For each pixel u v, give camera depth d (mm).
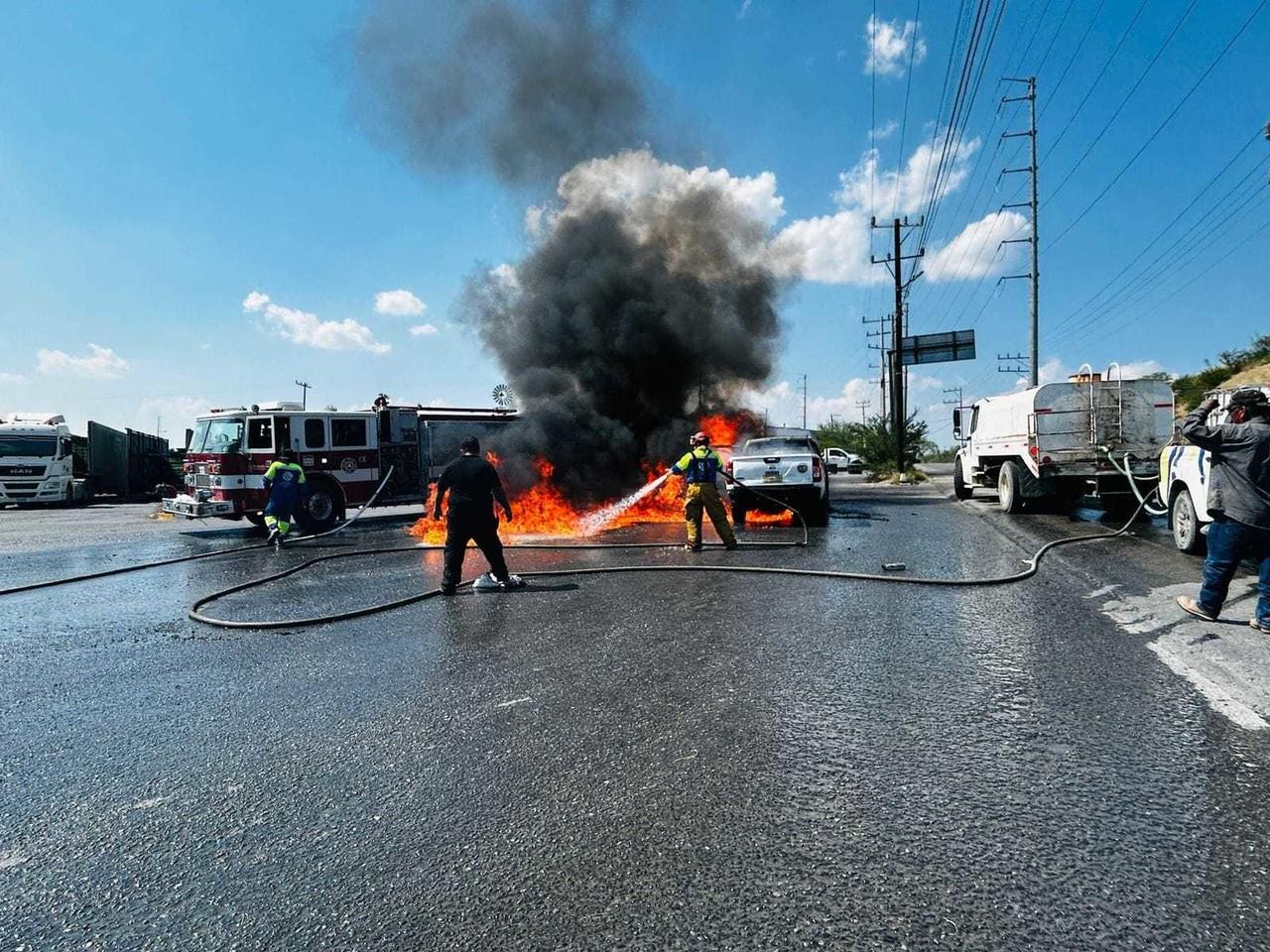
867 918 2266
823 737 3705
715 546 10859
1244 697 4105
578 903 2385
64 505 26703
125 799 3244
